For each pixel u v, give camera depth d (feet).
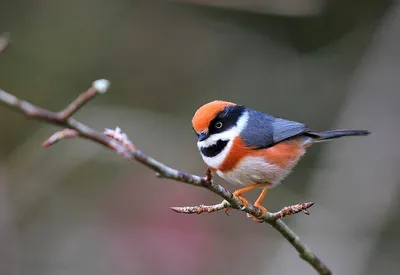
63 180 44.16
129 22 53.16
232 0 48.93
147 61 52.95
